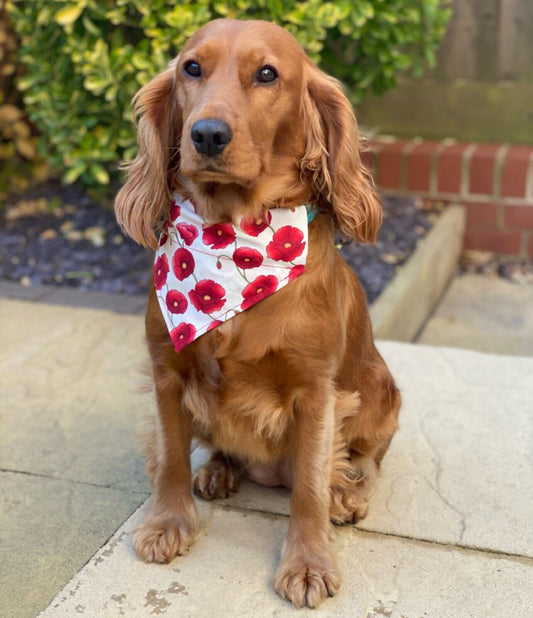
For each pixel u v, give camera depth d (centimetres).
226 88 57
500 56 164
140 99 64
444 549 66
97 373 95
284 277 62
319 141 63
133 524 69
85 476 76
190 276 63
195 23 112
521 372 95
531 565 64
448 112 170
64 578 63
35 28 127
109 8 118
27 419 85
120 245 135
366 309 73
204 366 64
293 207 63
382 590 61
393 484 74
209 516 70
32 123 161
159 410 67
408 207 155
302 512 64
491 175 155
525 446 80
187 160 57
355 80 140
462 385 92
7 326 107
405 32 131
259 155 59
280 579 61
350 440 73
